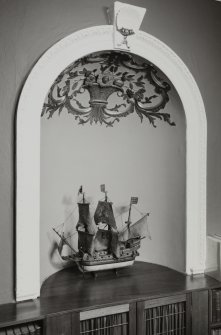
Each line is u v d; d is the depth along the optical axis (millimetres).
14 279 2543
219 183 3176
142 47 2818
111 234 3094
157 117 3236
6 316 2328
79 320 2461
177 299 2750
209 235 3139
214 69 3135
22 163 2508
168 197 3250
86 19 2686
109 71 3000
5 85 2471
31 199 2553
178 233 3180
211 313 2869
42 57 2537
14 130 2508
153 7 2875
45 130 2951
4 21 2453
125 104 3277
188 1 3010
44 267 3055
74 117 3145
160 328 2725
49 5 2580
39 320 2398
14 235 2531
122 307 2594
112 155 3400
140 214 3439
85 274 3129
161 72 2928
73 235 3301
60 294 2699
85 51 2680
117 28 2725
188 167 3059
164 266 3328
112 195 3426
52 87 2777
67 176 3184
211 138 3135
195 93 3012
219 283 2920
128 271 3217
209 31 3107
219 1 3141
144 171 3385
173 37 2957
